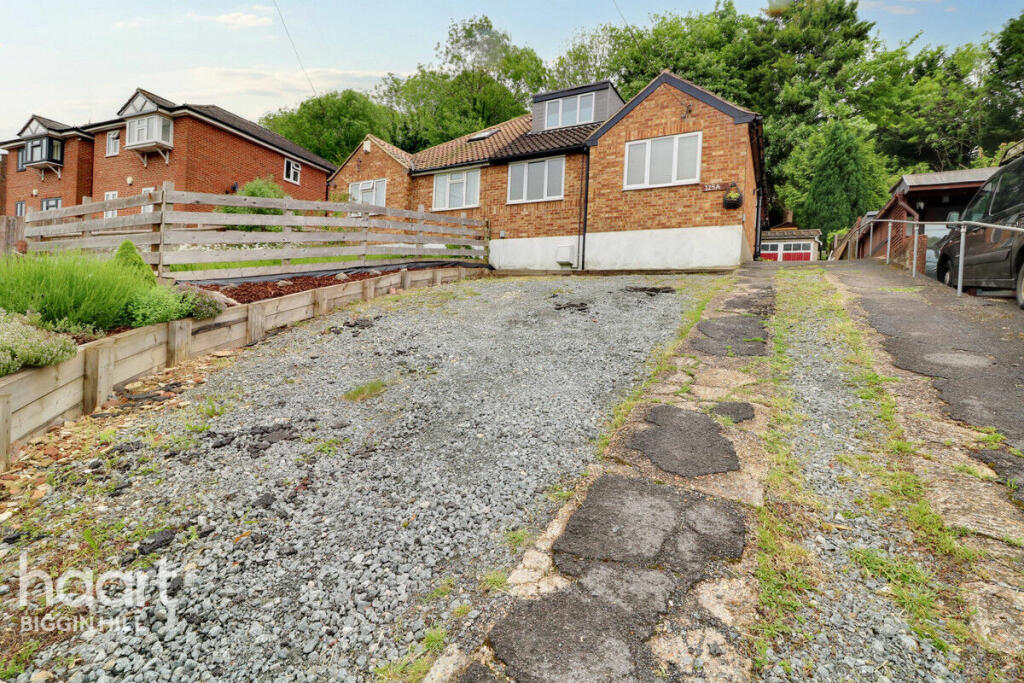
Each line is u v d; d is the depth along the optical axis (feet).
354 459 12.85
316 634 7.71
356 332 24.08
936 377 15.24
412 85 137.80
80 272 17.85
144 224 24.76
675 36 116.06
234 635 7.74
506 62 132.46
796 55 128.26
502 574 8.57
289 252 30.50
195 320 20.31
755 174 54.65
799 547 8.66
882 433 12.31
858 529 9.05
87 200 27.37
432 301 30.73
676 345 20.02
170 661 7.31
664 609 7.46
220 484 11.66
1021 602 7.21
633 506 9.98
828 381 15.76
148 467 12.32
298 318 25.72
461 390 17.12
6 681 7.07
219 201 26.63
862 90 127.85
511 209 53.72
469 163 55.52
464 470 12.12
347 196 61.57
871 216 61.52
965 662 6.45
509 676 6.51
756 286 31.01
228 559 9.32
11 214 91.04
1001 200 24.57
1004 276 23.35
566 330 23.61
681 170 44.55
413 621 7.80
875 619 7.20
